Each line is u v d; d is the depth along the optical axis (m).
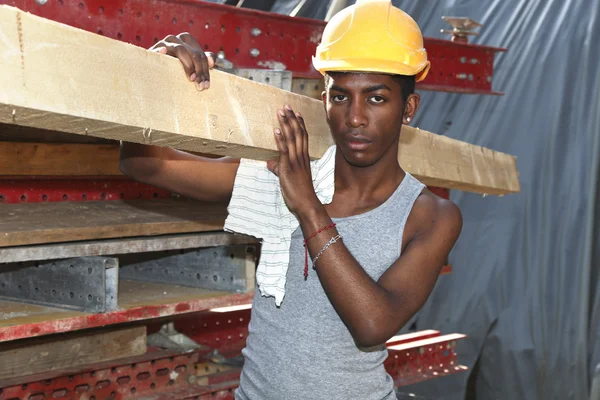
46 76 1.13
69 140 2.62
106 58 1.24
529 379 4.56
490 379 4.66
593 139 4.49
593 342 4.45
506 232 4.68
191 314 3.33
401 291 1.49
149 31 2.50
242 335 3.54
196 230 2.49
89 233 2.19
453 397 4.68
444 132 4.91
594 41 4.55
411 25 1.50
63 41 1.16
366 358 1.60
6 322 2.06
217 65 2.68
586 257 4.46
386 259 1.55
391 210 1.57
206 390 2.82
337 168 1.61
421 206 1.58
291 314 1.58
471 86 3.81
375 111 1.46
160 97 1.34
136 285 2.68
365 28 1.45
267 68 2.89
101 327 2.70
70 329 2.14
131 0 2.44
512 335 4.59
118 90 1.25
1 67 1.07
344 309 1.45
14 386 2.38
